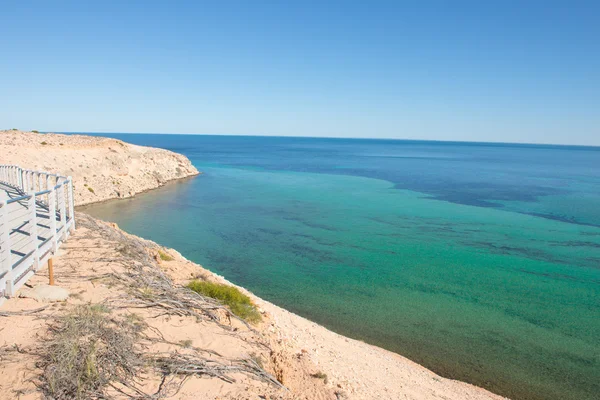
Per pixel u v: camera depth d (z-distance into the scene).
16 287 8.46
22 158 47.38
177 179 73.56
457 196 58.19
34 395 5.69
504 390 14.41
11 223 13.02
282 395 7.73
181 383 6.94
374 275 25.45
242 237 34.03
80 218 17.80
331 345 14.52
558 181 80.38
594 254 30.69
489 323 19.41
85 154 56.78
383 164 123.38
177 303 9.93
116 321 8.06
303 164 116.25
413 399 11.64
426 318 19.78
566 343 17.72
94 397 6.00
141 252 14.66
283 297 21.78
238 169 96.56
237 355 8.50
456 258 29.22
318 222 40.03
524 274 26.12
